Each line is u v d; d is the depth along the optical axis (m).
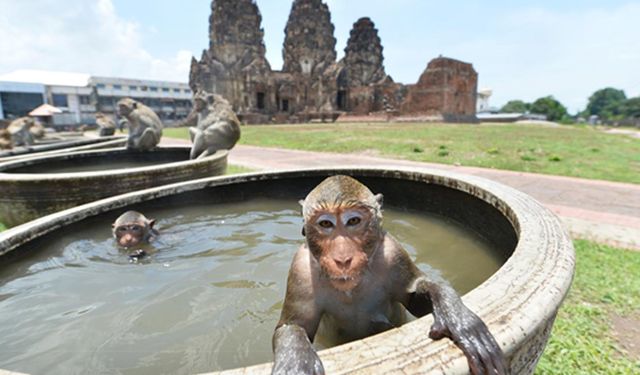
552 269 2.01
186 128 47.97
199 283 3.52
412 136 25.97
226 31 55.91
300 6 60.69
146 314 2.97
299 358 1.52
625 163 14.20
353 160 15.38
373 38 62.09
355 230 1.83
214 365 2.38
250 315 2.98
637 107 101.06
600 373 3.15
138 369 2.35
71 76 89.62
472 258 3.87
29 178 5.76
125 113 9.88
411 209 5.72
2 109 63.12
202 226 5.16
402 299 2.27
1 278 3.29
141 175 6.27
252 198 6.35
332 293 2.12
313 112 58.44
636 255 5.42
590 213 7.58
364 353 1.48
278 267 3.87
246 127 44.00
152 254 4.18
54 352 2.50
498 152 16.98
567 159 15.23
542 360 3.29
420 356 1.46
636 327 3.77
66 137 28.03
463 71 51.38
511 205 3.47
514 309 1.68
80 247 4.32
